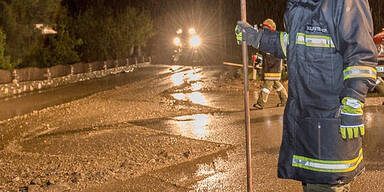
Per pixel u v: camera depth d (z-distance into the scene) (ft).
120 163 21.58
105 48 121.39
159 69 110.11
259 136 26.96
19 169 21.20
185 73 90.43
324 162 9.63
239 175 19.24
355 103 8.99
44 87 70.49
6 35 80.02
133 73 99.09
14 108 45.83
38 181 18.49
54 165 21.70
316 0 9.58
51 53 97.45
